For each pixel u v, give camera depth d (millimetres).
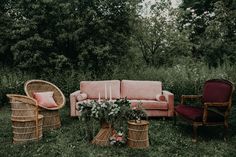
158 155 5340
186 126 7230
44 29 11992
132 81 8664
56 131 6652
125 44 12672
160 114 7848
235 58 14641
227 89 6219
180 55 15508
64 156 5270
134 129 5648
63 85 9961
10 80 10094
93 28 12039
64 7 11312
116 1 12031
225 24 14938
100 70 11742
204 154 5426
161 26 14984
